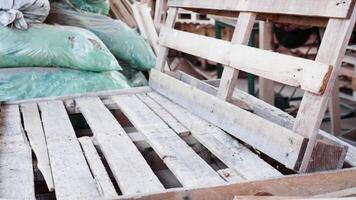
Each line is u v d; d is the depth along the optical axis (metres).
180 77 3.31
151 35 4.72
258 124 2.05
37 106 2.86
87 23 3.87
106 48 3.47
